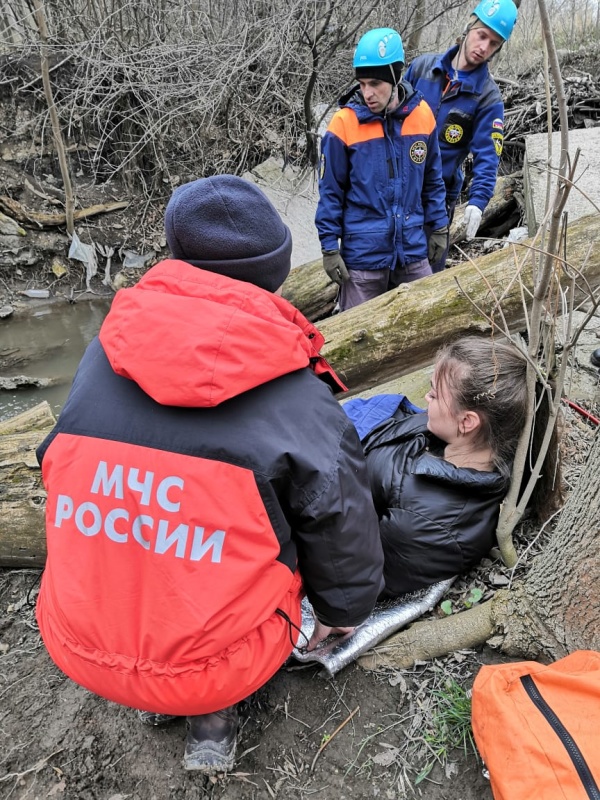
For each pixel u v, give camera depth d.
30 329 4.93
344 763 1.56
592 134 4.84
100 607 1.27
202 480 1.20
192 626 1.22
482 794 1.46
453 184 3.67
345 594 1.42
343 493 1.28
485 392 1.74
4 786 1.60
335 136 2.94
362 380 2.93
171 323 1.14
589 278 2.64
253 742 1.63
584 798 1.16
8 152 5.56
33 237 5.47
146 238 5.86
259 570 1.25
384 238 3.10
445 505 1.82
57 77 5.67
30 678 1.88
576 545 1.52
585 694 1.33
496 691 1.37
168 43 6.16
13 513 2.16
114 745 1.67
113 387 1.28
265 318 1.20
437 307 2.79
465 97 3.33
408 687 1.70
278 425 1.23
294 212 5.89
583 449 2.31
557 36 8.69
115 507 1.24
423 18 6.75
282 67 5.96
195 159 6.09
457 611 1.86
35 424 2.87
